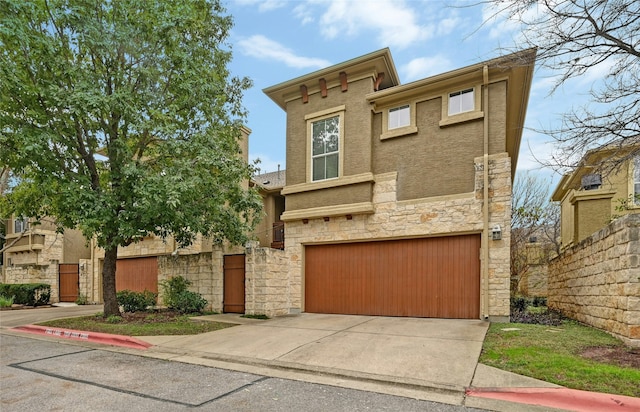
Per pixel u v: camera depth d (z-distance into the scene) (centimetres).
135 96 898
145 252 1608
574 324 862
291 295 1162
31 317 1157
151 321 978
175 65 942
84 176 901
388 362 566
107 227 895
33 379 519
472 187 948
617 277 656
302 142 1198
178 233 1035
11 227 2172
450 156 982
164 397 444
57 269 1727
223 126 1100
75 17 825
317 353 629
